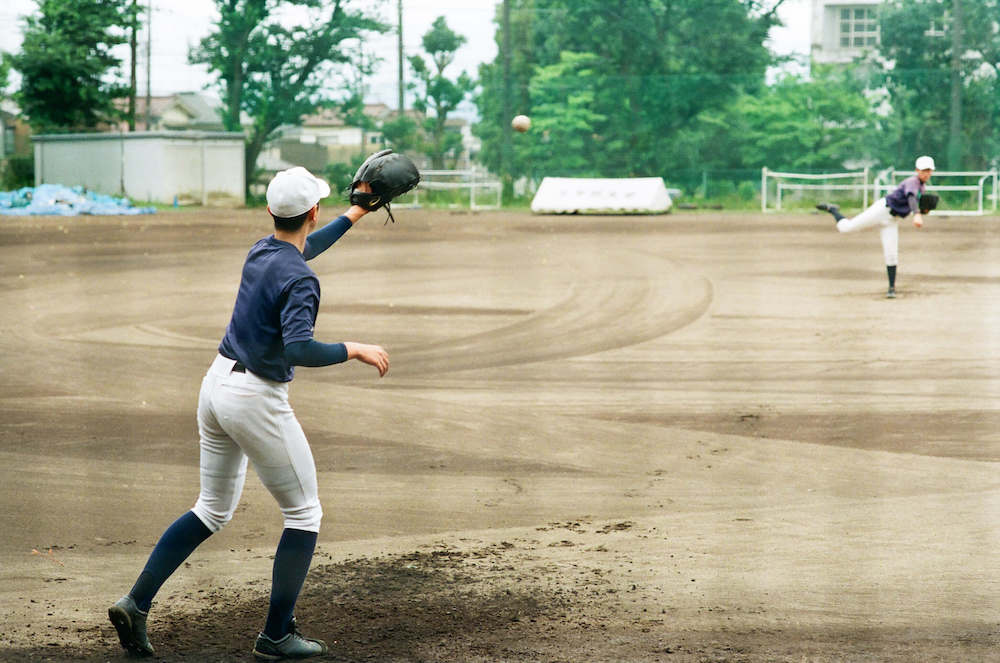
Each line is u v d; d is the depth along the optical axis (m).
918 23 50.50
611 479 8.71
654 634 5.51
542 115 56.78
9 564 6.69
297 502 5.39
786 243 29.50
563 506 7.96
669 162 55.81
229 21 53.62
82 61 55.56
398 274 22.98
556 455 9.48
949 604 5.94
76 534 7.29
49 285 21.12
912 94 51.06
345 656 5.27
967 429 10.29
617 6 56.34
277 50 54.12
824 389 12.12
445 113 57.19
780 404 11.44
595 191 43.59
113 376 12.88
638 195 43.06
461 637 5.50
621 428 10.47
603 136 57.03
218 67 54.09
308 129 56.50
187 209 47.69
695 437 10.12
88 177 51.94
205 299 19.25
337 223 5.92
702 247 28.62
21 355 14.18
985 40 49.06
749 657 5.19
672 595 6.11
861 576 6.42
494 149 58.31
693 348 14.70
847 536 7.22
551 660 5.18
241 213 44.53
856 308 17.92
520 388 12.29
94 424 10.52
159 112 69.38
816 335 15.51
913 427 10.41
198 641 5.52
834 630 5.56
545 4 57.75
